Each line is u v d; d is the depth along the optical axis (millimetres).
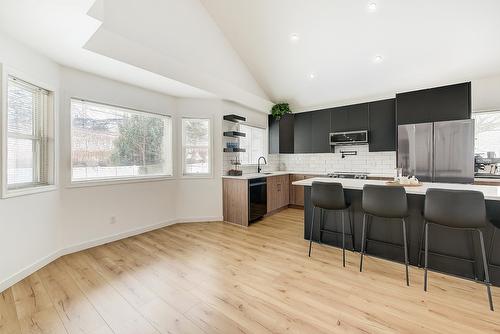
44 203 2557
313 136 5355
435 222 2018
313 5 3129
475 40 3150
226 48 4051
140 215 3627
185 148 4234
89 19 1913
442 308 1787
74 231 2916
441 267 2318
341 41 3600
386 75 4148
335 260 2658
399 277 2262
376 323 1630
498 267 2064
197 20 3467
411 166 3807
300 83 4840
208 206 4312
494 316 1688
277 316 1714
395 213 2236
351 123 4844
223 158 4395
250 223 4207
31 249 2389
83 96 2963
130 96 3447
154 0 2883
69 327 1615
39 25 1979
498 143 3791
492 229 2094
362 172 5004
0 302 1897
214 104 4301
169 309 1803
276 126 5602
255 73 4773
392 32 3273
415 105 3908
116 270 2438
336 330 1564
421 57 3602
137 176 3627
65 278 2275
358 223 2855
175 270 2439
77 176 3010
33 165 2557
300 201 5367
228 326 1614
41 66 2490
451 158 3494
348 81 4504
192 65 3453
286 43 3850
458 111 3578
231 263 2600
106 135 3297
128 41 2656
